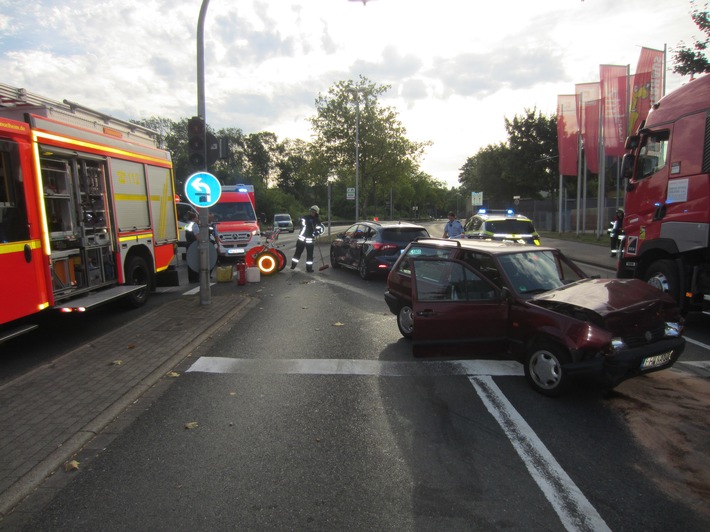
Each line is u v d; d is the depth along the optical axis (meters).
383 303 9.76
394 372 5.57
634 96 18.73
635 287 5.11
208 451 3.80
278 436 4.05
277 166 95.81
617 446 3.84
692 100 7.44
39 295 6.21
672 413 4.44
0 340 5.57
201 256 9.16
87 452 3.81
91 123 8.13
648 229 8.26
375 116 28.58
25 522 2.96
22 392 4.88
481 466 3.56
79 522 2.96
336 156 29.44
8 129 5.79
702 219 7.14
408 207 94.81
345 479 3.39
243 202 18.34
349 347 6.62
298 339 7.04
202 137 8.83
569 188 42.12
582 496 3.18
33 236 6.12
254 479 3.40
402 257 7.25
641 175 8.52
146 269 9.68
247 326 7.85
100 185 8.14
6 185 5.74
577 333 4.51
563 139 26.86
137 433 4.12
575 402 4.69
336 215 74.00
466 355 5.74
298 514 3.01
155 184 10.10
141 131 10.11
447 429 4.15
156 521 2.95
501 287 5.39
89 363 5.77
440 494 3.21
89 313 9.08
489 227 13.89
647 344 4.65
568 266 5.93
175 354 6.11
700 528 2.87
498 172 45.16
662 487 3.29
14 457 3.65
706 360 6.04
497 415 4.41
